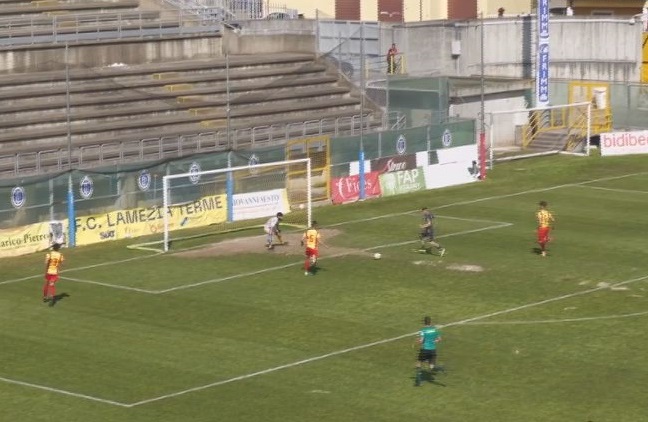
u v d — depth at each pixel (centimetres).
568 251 11125
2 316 9256
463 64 17512
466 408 7244
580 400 7356
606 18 17900
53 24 15088
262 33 16562
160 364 8094
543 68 16262
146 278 10338
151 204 12200
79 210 11706
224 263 10838
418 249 11256
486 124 15875
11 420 7119
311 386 7650
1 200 11238
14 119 13550
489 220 12462
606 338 8538
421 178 14075
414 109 15812
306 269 10444
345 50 17150
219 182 12612
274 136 14675
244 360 8169
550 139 16250
